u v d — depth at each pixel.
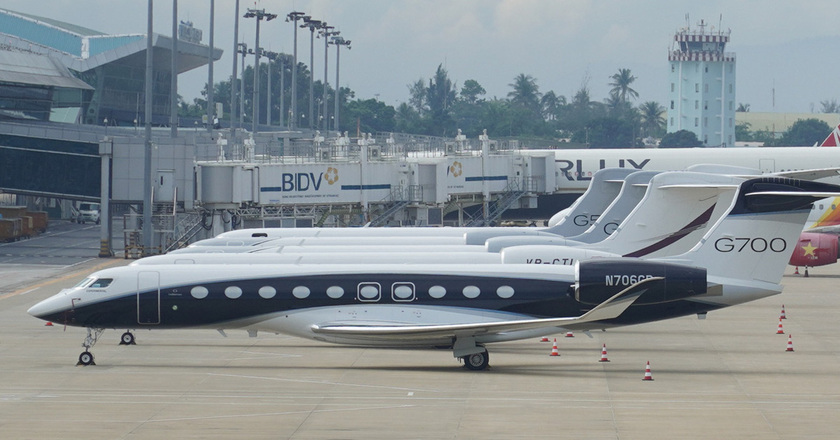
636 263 165.50
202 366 167.50
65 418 128.62
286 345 189.88
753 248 169.00
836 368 167.00
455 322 165.50
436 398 141.00
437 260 197.12
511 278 166.62
